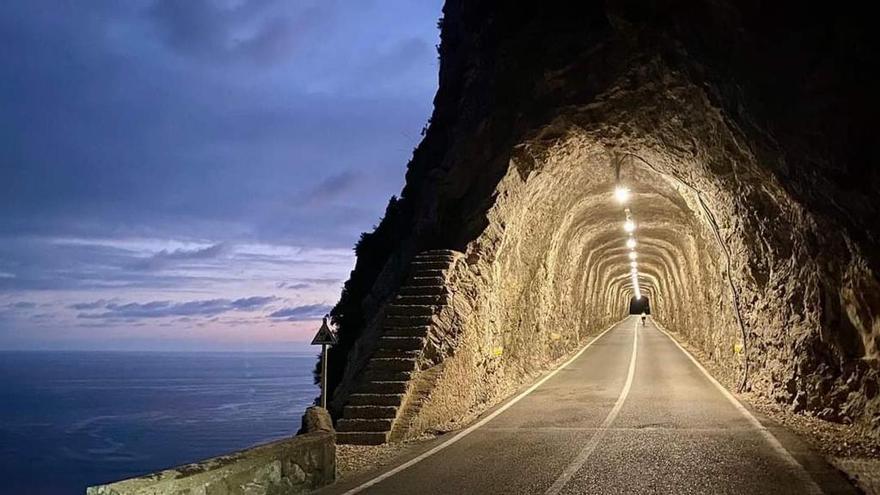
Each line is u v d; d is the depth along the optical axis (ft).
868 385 37.14
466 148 64.69
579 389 63.41
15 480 169.78
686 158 54.19
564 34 50.29
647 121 52.90
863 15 28.45
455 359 48.32
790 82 33.32
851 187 32.27
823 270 40.63
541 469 30.27
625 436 38.37
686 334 131.54
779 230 46.98
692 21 37.40
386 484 28.32
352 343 80.28
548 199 74.95
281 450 26.45
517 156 61.11
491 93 61.46
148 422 252.01
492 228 61.46
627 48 45.32
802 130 33.63
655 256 149.28
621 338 146.82
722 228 62.13
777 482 26.66
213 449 194.08
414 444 38.11
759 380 54.95
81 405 327.88
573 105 53.88
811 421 41.16
